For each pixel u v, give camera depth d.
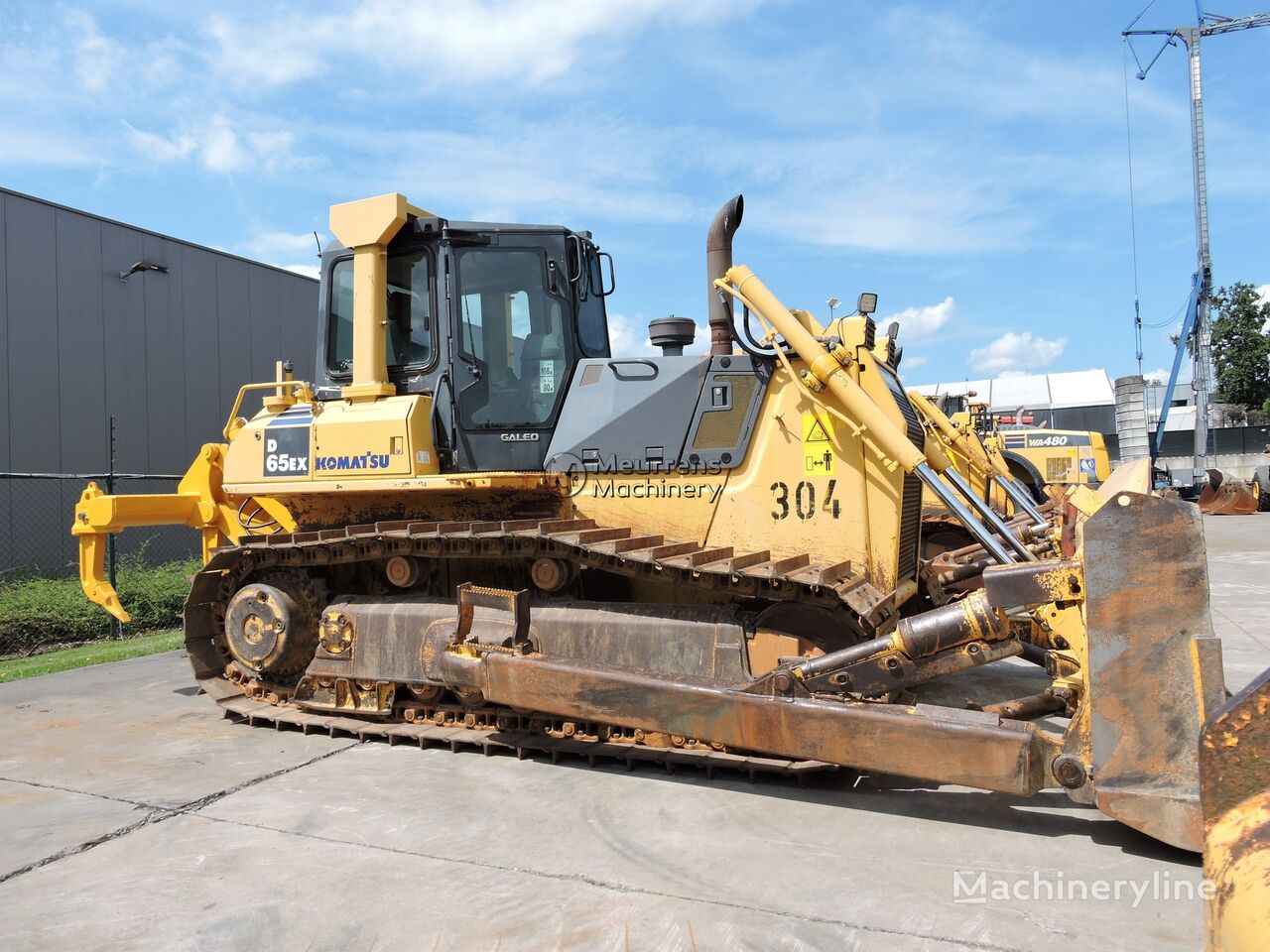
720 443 4.99
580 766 4.76
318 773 4.73
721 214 5.22
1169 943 2.85
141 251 14.12
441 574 5.66
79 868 3.60
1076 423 45.66
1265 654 7.05
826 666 4.01
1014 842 3.66
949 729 3.60
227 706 5.71
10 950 2.97
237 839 3.85
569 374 5.34
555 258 5.39
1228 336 41.31
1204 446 35.69
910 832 3.78
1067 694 4.07
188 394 14.80
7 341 12.13
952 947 2.84
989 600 3.53
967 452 8.73
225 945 2.97
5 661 8.52
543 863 3.54
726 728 4.04
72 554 12.85
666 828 3.87
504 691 4.54
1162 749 3.24
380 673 5.31
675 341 5.54
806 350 4.68
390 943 2.96
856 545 4.72
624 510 5.20
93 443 13.23
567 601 5.09
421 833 3.87
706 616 4.71
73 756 5.12
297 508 5.88
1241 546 15.88
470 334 5.38
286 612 5.61
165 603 10.74
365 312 5.42
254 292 16.27
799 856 3.56
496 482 5.04
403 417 5.18
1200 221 38.28
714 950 2.85
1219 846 1.71
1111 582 3.28
